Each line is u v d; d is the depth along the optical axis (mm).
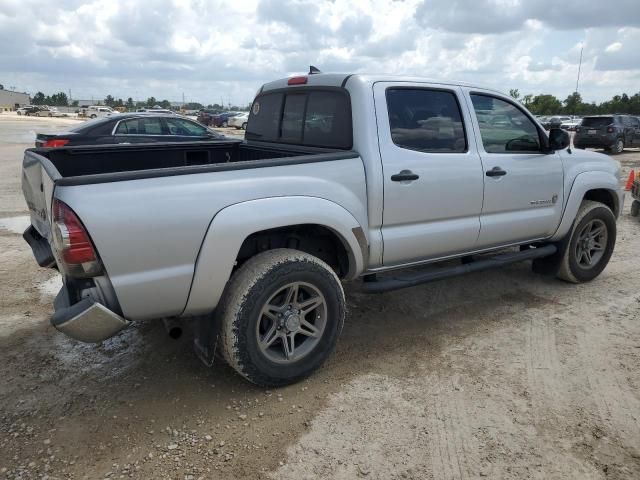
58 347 4012
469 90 4258
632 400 3301
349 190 3531
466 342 4098
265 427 3037
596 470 2693
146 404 3266
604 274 5734
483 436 2955
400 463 2744
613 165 5461
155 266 2879
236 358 3193
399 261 3977
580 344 4051
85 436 2953
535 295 5094
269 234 3527
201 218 2951
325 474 2666
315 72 4344
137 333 4262
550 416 3135
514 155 4504
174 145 4570
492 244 4551
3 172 13727
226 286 3209
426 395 3354
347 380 3535
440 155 3982
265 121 4715
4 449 2838
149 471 2686
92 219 2658
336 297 3496
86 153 4059
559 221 4953
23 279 5438
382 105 3721
